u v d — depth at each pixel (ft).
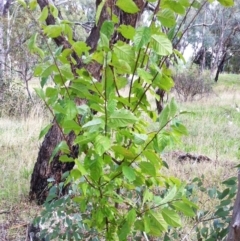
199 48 65.82
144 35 3.85
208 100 39.99
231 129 24.48
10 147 18.30
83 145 4.33
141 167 4.40
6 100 28.12
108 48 3.93
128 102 4.35
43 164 11.76
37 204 11.71
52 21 8.19
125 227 4.40
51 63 4.36
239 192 3.86
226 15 53.01
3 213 10.71
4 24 30.09
